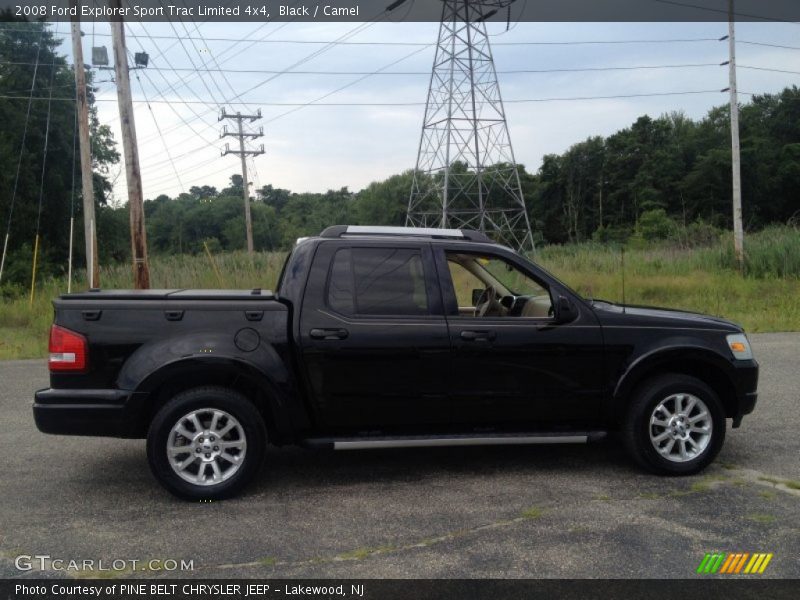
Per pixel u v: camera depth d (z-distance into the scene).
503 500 4.86
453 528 4.38
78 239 38.06
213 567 3.88
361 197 94.25
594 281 20.91
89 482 5.35
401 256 5.30
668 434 5.31
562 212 87.81
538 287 5.61
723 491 4.99
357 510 4.70
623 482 5.21
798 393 8.09
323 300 5.12
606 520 4.48
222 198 97.00
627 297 19.16
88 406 4.79
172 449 4.84
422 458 5.87
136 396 4.78
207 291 5.52
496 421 5.27
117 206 43.78
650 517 4.52
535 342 5.21
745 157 71.88
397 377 5.10
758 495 4.91
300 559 3.97
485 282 5.79
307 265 5.20
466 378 5.16
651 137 81.88
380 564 3.89
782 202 73.88
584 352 5.27
